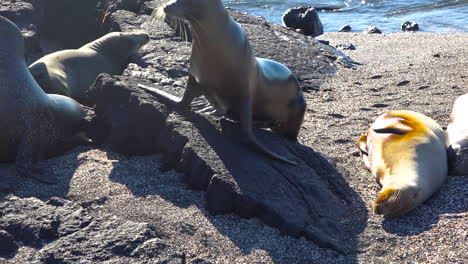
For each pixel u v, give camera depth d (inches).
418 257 191.5
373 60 481.7
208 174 220.1
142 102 254.1
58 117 268.4
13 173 235.1
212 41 225.0
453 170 253.0
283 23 700.0
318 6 895.7
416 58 477.7
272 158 235.0
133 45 390.9
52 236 186.9
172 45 404.5
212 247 193.3
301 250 194.4
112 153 263.1
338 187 234.5
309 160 248.1
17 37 262.8
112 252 179.8
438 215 217.9
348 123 316.2
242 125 239.0
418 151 238.8
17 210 197.3
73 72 350.0
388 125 258.2
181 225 203.2
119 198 219.8
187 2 215.2
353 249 195.9
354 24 771.4
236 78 233.5
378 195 232.1
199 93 253.6
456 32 690.2
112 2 507.5
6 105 247.0
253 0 930.1
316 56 452.1
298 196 215.8
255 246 195.0
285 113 268.7
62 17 520.4
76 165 249.8
